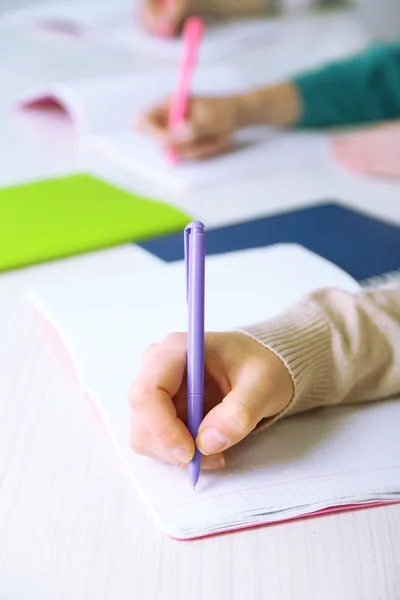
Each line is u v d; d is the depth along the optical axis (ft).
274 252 2.64
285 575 1.38
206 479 1.59
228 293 2.32
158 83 4.47
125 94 4.31
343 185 3.46
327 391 1.83
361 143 3.88
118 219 2.99
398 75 4.42
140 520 1.51
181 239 2.87
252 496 1.54
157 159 3.72
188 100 3.80
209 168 3.60
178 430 1.54
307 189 3.42
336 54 5.56
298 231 2.92
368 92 4.33
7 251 2.72
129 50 5.83
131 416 1.66
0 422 1.83
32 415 1.86
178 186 3.40
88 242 2.79
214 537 1.47
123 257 2.73
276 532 1.48
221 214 3.13
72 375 2.03
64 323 2.20
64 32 6.52
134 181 3.49
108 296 2.36
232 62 5.40
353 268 2.60
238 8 6.56
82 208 3.10
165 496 1.55
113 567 1.40
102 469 1.67
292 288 2.36
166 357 1.64
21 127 4.28
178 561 1.41
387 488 1.56
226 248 2.77
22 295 2.47
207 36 5.90
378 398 1.89
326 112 4.21
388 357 1.89
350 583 1.37
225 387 1.68
